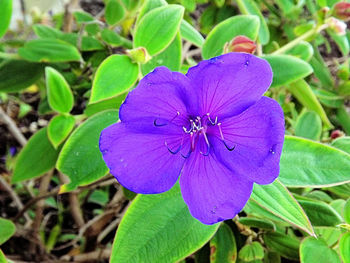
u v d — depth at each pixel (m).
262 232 0.18
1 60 0.20
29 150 0.18
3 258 0.14
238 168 0.11
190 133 0.12
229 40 0.17
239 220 0.17
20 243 0.24
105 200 0.26
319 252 0.15
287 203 0.13
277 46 0.23
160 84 0.11
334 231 0.17
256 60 0.11
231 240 0.17
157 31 0.15
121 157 0.11
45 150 0.18
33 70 0.20
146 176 0.11
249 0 0.21
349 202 0.15
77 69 0.21
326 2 0.21
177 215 0.14
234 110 0.12
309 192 0.19
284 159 0.14
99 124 0.15
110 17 0.21
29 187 0.24
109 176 0.18
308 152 0.14
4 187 0.23
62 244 0.25
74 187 0.15
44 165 0.18
